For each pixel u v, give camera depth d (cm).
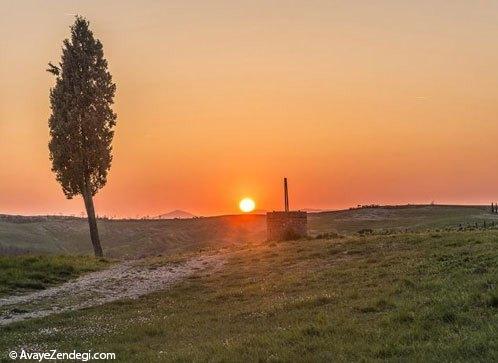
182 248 12862
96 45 5591
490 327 1221
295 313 1775
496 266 2020
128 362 1320
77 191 5472
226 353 1280
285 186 5466
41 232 12800
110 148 5578
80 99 5475
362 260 2923
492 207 11900
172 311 2202
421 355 1117
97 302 2602
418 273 2234
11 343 1697
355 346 1256
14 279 3103
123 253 12012
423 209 13212
